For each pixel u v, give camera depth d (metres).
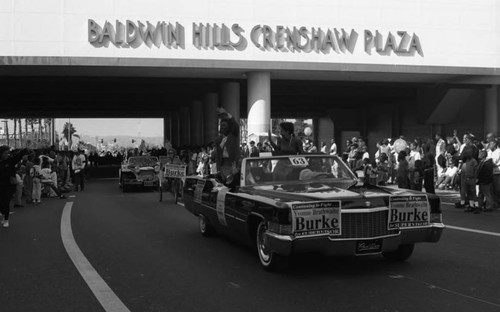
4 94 35.16
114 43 21.31
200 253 8.18
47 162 19.27
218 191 8.33
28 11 20.69
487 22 25.45
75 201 17.81
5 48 20.56
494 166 13.80
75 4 21.02
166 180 17.73
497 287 5.99
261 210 6.49
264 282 6.32
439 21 24.88
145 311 5.30
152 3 21.69
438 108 31.19
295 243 5.98
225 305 5.43
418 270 6.83
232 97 28.86
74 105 45.19
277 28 22.92
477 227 10.66
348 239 6.12
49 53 20.81
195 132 42.75
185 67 22.20
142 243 9.15
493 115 28.81
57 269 7.24
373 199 6.30
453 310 5.15
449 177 19.92
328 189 6.92
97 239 9.64
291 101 41.09
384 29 24.19
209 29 22.22
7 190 11.38
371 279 6.38
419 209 6.47
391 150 22.86
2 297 5.91
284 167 7.96
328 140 53.53
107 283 6.43
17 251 8.58
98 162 62.88
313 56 23.34
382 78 26.59
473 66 25.27
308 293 5.81
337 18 23.61
